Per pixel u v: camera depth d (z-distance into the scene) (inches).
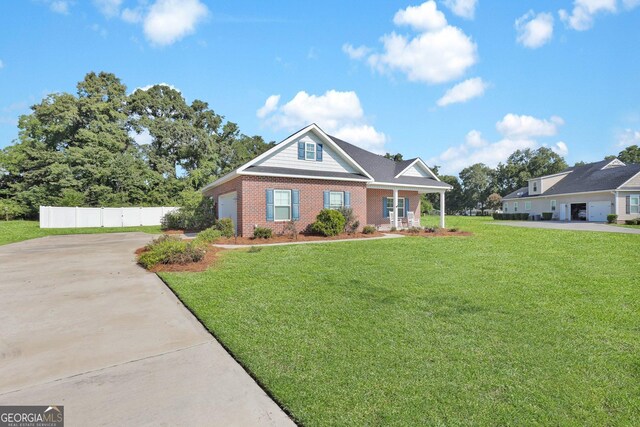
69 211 987.3
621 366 139.8
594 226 895.7
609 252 439.5
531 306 219.1
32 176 1216.2
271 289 251.1
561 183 1402.6
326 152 671.1
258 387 121.3
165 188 1350.9
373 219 823.1
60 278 293.3
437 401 113.0
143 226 1066.1
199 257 346.3
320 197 642.2
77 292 246.8
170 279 278.5
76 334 167.9
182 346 155.2
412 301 226.7
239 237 565.0
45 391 116.0
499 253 430.3
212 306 209.8
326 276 294.7
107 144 1277.1
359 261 365.4
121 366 135.0
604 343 163.0
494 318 196.1
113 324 182.2
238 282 270.4
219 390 118.1
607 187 1103.6
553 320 194.1
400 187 763.4
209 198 888.3
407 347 155.2
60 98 1275.8
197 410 105.5
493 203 2167.8
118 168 1239.5
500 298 236.4
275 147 607.5
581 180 1296.8
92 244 578.9
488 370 134.7
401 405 110.0
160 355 145.8
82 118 1310.3
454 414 105.9
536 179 1466.5
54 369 131.8
